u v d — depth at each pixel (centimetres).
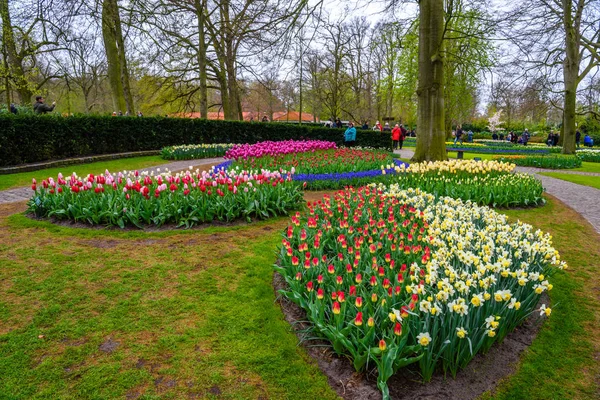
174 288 394
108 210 571
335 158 1273
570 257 533
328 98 3644
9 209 684
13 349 294
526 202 814
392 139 2381
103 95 4138
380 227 493
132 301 366
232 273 433
